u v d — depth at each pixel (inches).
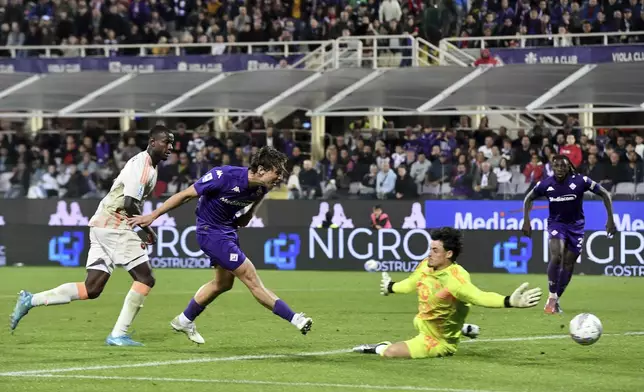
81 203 2529.5
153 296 1766.7
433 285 978.1
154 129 1094.4
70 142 2687.0
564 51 2721.5
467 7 3078.2
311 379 883.4
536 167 2288.4
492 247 2262.6
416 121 2915.8
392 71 2731.3
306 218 2404.0
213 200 1031.0
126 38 3191.4
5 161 2610.7
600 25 2817.4
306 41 2935.5
